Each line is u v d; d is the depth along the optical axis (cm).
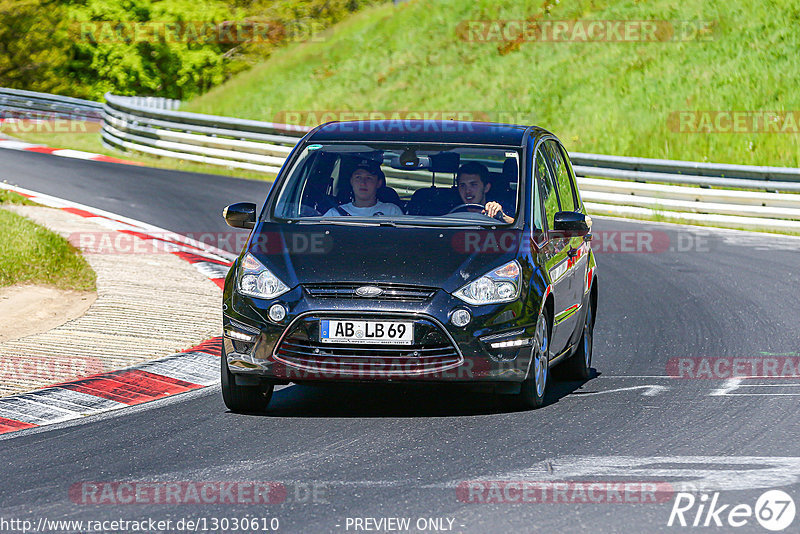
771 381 3020
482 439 2347
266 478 2058
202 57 16088
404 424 2494
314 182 2853
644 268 5303
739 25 10944
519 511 1838
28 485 2041
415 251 2570
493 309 2491
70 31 16388
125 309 3941
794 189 6762
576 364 3084
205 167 9181
